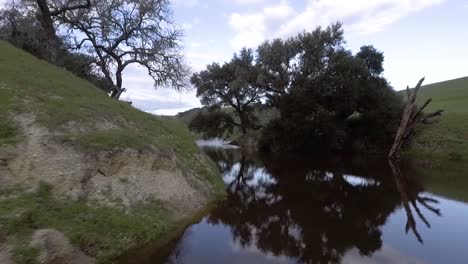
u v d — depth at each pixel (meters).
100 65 29.33
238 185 18.31
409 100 30.86
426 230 10.89
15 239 6.78
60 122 10.97
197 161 15.52
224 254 8.73
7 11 26.16
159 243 9.20
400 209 13.43
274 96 43.19
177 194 11.84
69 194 8.84
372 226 11.25
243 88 45.06
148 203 10.47
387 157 31.94
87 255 7.54
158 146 12.70
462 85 64.56
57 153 9.67
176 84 31.41
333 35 39.66
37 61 17.03
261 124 49.69
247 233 10.38
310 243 9.68
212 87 49.25
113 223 8.73
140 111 17.05
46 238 7.10
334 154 35.75
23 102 11.32
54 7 26.88
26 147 9.37
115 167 10.48
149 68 30.58
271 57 40.91
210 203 13.23
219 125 52.41
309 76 39.59
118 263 7.83
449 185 18.16
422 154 31.31
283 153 37.47
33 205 7.84
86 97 14.57
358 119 39.97
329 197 15.48
